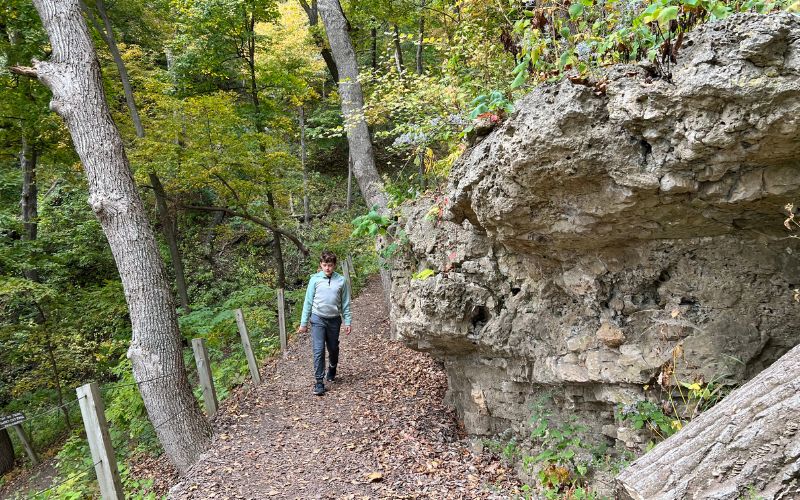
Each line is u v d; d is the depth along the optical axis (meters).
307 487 4.05
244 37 11.76
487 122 3.38
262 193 11.55
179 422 5.14
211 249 16.28
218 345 9.66
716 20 2.29
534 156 2.75
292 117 17.70
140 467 5.96
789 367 2.02
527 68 3.54
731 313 3.05
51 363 10.28
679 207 2.74
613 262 3.39
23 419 4.70
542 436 3.93
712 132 2.26
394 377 6.43
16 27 9.59
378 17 10.46
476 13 4.92
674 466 2.17
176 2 11.27
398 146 5.43
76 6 5.30
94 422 4.10
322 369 6.10
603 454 3.52
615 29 3.15
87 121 5.20
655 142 2.49
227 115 10.23
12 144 10.80
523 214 3.18
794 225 2.71
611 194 2.76
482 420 4.70
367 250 15.19
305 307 6.19
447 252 4.48
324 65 16.95
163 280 5.41
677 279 3.22
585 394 3.68
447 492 3.81
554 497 3.43
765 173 2.41
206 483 4.36
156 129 9.93
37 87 9.91
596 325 3.62
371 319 9.91
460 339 4.41
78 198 14.10
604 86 2.52
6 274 9.62
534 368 3.96
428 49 11.95
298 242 13.86
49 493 5.66
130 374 7.89
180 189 10.62
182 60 11.84
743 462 1.98
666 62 2.42
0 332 9.43
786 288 2.92
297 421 5.45
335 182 21.05
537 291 3.98
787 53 2.08
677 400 3.14
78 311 10.36
